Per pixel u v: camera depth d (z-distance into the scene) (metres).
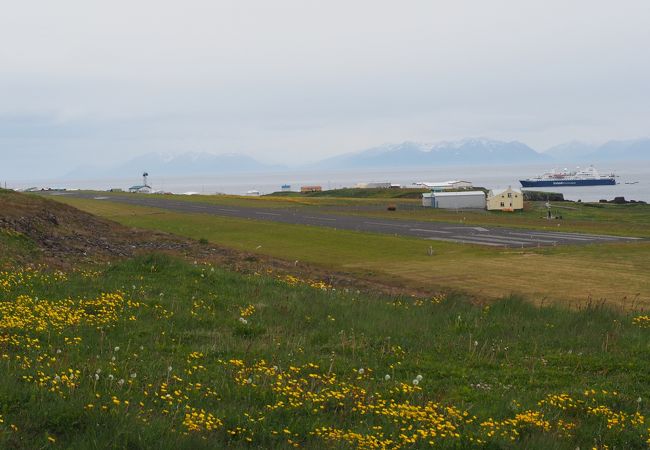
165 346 13.95
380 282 38.41
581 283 38.94
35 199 47.03
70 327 14.90
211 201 119.44
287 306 19.62
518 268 44.69
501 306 22.41
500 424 10.03
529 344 16.25
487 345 15.93
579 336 17.33
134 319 16.25
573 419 10.72
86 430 8.59
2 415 8.75
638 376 13.48
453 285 37.97
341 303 21.16
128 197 119.62
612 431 10.08
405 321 18.52
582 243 60.53
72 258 30.75
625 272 43.12
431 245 57.44
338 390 11.35
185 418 9.30
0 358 11.75
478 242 60.84
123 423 8.77
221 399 10.56
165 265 24.48
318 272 39.91
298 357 13.66
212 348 13.76
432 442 9.07
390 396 11.39
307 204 125.94
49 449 8.04
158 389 10.77
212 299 19.84
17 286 19.03
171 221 72.25
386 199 157.50
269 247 54.06
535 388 12.52
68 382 10.19
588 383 12.95
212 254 41.47
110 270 23.75
